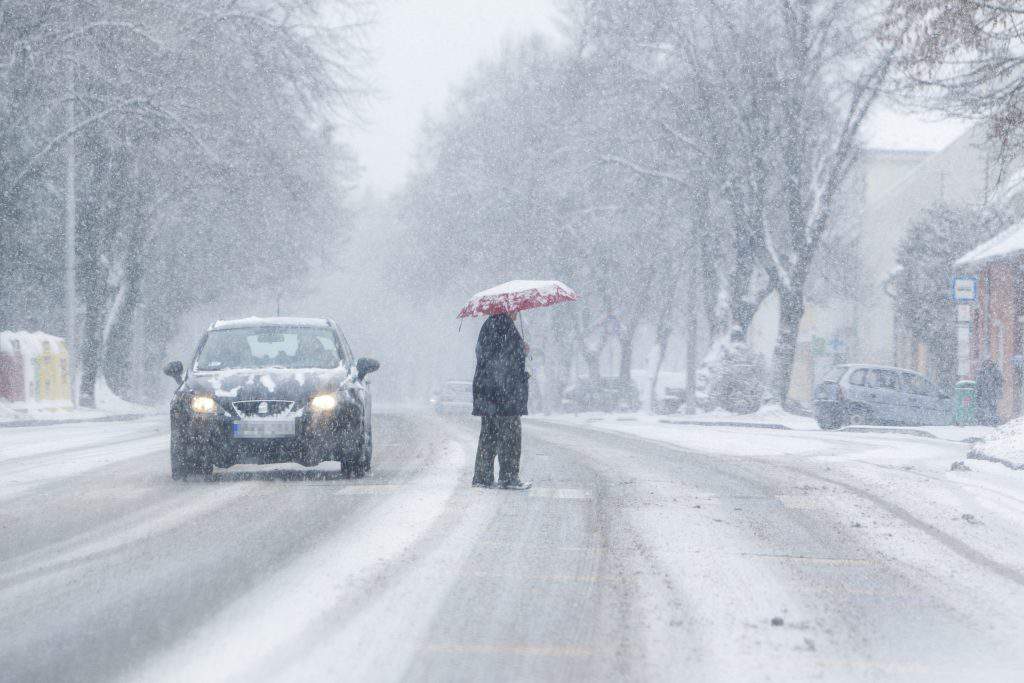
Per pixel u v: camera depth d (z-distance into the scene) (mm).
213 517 31641
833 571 24109
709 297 136875
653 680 15750
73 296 121062
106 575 23219
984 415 90875
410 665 16406
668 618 19438
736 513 33000
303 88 114562
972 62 50656
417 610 19922
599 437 73250
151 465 49344
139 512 32812
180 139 110188
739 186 122688
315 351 45656
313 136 122562
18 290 138875
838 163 117000
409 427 84562
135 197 134125
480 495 37062
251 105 113438
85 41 99062
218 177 121375
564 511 33125
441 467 47812
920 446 64688
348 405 42250
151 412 151750
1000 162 54844
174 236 154500
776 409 118500
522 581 22547
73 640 17938
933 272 122562
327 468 47906
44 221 129875
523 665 16469
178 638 17953
